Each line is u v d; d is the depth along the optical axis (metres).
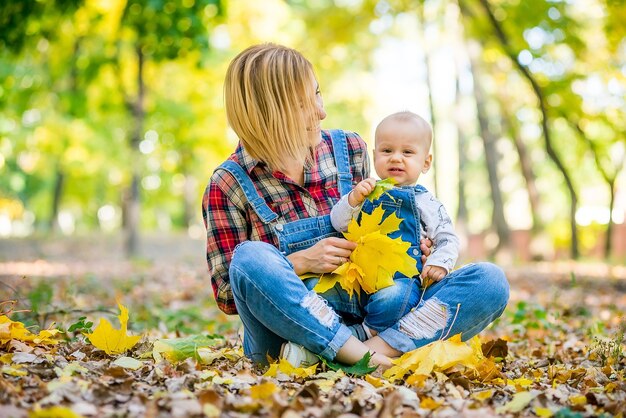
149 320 5.17
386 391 2.51
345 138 3.32
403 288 2.98
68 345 3.29
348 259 2.95
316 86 3.09
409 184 3.26
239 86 2.97
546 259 17.31
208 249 3.14
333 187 3.17
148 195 31.56
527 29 12.66
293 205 3.09
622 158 18.95
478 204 37.91
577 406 2.43
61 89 14.84
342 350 2.84
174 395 2.31
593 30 13.46
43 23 10.13
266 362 3.06
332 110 24.09
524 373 3.14
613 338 3.80
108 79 15.30
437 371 2.81
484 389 2.72
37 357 2.82
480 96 17.83
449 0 14.36
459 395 2.55
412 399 2.46
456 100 19.36
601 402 2.51
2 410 2.06
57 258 15.89
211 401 2.29
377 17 14.84
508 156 29.03
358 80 22.53
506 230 18.09
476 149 33.66
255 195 3.06
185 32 8.67
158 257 16.78
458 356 2.81
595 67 13.71
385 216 3.12
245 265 2.77
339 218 3.01
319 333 2.81
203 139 16.77
